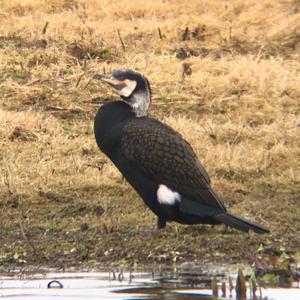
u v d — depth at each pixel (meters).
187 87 17.33
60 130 15.55
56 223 13.02
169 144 12.32
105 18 21.17
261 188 14.05
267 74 17.69
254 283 10.82
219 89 17.22
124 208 13.44
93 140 15.28
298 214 13.30
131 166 12.48
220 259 12.09
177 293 10.75
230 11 21.89
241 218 12.15
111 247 12.37
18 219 13.12
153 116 16.34
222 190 13.91
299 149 15.05
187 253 12.24
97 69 17.80
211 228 12.89
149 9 21.81
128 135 12.45
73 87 17.08
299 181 14.23
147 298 10.53
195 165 12.30
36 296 10.62
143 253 12.23
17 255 12.20
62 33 19.61
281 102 16.92
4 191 13.62
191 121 16.00
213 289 10.73
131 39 19.81
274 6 22.06
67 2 22.00
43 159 14.44
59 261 12.07
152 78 17.53
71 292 10.80
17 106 16.45
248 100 16.86
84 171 14.28
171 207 12.30
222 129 15.65
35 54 18.36
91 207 13.38
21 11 21.50
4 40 19.19
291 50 19.62
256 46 19.80
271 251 12.23
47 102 16.59
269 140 15.40
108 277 11.46
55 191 13.73
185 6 22.11
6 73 17.58
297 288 11.09
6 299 10.53
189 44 19.67
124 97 12.88
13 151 14.69
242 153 14.88
